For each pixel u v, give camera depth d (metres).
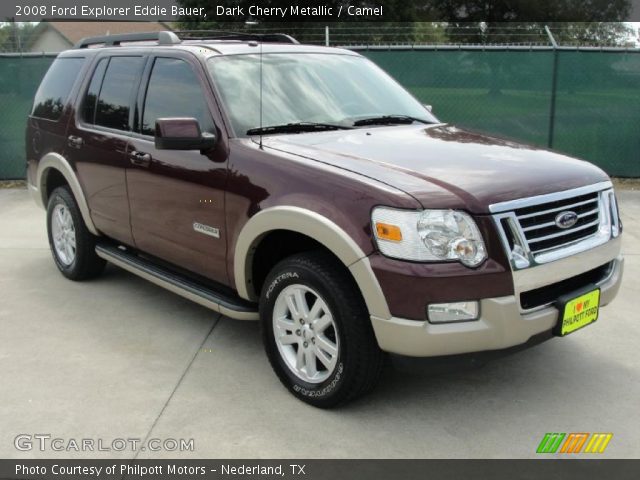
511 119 9.83
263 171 3.54
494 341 3.05
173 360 4.07
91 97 5.11
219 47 4.36
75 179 5.13
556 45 9.63
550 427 3.32
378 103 4.51
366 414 3.43
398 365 3.14
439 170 3.30
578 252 3.33
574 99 9.68
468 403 3.55
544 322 3.20
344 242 3.10
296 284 3.43
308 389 3.47
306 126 4.03
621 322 4.64
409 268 2.96
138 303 5.05
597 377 3.84
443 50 9.73
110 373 3.89
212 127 3.89
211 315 4.81
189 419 3.38
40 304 5.03
